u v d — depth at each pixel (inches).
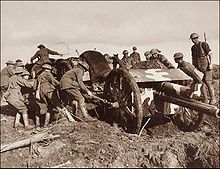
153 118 343.0
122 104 300.7
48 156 265.7
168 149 280.4
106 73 339.3
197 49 357.1
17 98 328.8
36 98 320.5
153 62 352.8
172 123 340.5
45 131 303.4
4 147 273.3
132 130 301.0
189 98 296.2
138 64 359.3
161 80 312.3
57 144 276.4
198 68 355.9
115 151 269.1
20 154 271.9
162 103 319.3
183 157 276.8
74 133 289.9
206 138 300.8
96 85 343.6
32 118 360.5
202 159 272.8
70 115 325.7
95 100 340.5
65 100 334.0
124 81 297.9
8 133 317.7
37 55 387.5
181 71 330.6
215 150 280.8
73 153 266.5
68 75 315.6
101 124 317.1
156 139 304.2
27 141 278.4
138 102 282.4
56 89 323.9
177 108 322.3
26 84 332.5
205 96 316.8
